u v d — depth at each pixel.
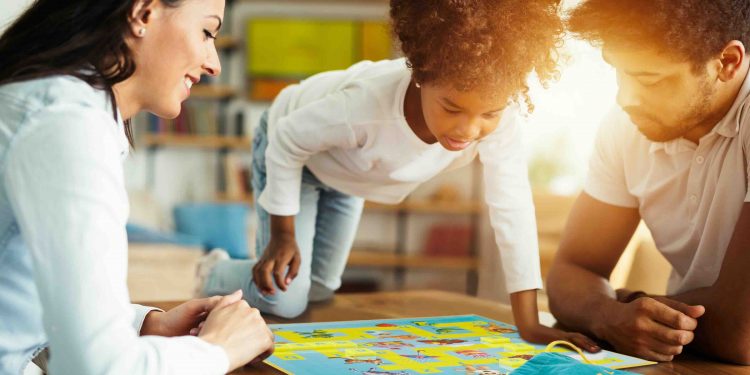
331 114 1.49
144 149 5.59
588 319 1.35
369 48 5.58
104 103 0.90
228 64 5.70
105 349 0.79
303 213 1.73
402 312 1.62
